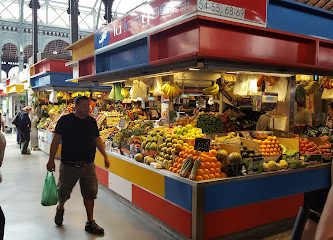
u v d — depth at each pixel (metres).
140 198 4.59
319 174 4.57
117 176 5.33
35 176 7.20
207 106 8.41
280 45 3.96
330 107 6.46
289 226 4.19
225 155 3.82
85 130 3.98
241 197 3.76
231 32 3.50
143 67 4.31
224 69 3.70
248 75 4.61
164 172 3.98
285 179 4.18
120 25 4.97
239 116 6.58
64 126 3.93
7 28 21.66
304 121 6.04
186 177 3.65
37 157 9.81
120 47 5.10
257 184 3.89
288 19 4.03
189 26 3.46
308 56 4.27
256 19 3.62
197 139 3.86
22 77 14.76
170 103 6.71
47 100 12.32
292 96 5.21
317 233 1.13
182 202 3.68
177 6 3.55
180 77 5.61
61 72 9.97
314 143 4.81
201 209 3.45
